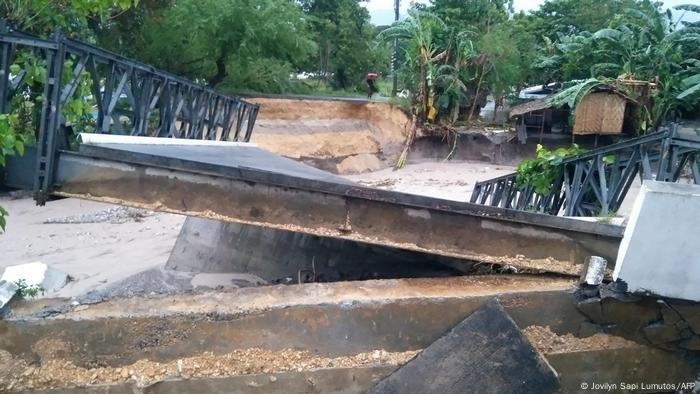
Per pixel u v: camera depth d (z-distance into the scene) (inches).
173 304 191.3
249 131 644.7
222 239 368.8
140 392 179.6
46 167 205.0
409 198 209.3
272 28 1089.4
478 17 1465.3
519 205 471.2
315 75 1621.6
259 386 185.6
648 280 184.2
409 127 1312.7
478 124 1363.2
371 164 1202.0
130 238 573.6
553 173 436.1
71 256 508.7
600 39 1113.4
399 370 184.2
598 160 370.6
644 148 335.9
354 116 1269.7
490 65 1332.4
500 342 183.8
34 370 178.4
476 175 1093.1
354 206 212.2
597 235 210.4
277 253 332.5
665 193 173.8
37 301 197.2
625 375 200.7
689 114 1051.3
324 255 307.4
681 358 200.4
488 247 215.5
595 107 1055.6
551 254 215.0
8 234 597.6
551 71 1376.7
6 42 223.1
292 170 301.6
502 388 177.9
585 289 198.1
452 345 185.9
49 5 311.7
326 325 191.2
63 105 220.8
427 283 209.6
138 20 1011.3
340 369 188.2
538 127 1242.6
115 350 182.4
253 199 210.2
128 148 241.9
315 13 1568.7
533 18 1604.3
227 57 1111.0
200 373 183.8
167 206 207.8
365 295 197.8
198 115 450.0
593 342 200.4
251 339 187.9
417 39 1304.1
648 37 1063.6
